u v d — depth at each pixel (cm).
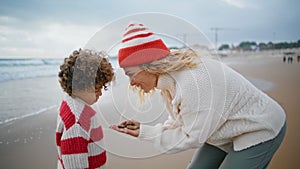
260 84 699
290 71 1101
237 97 147
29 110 439
